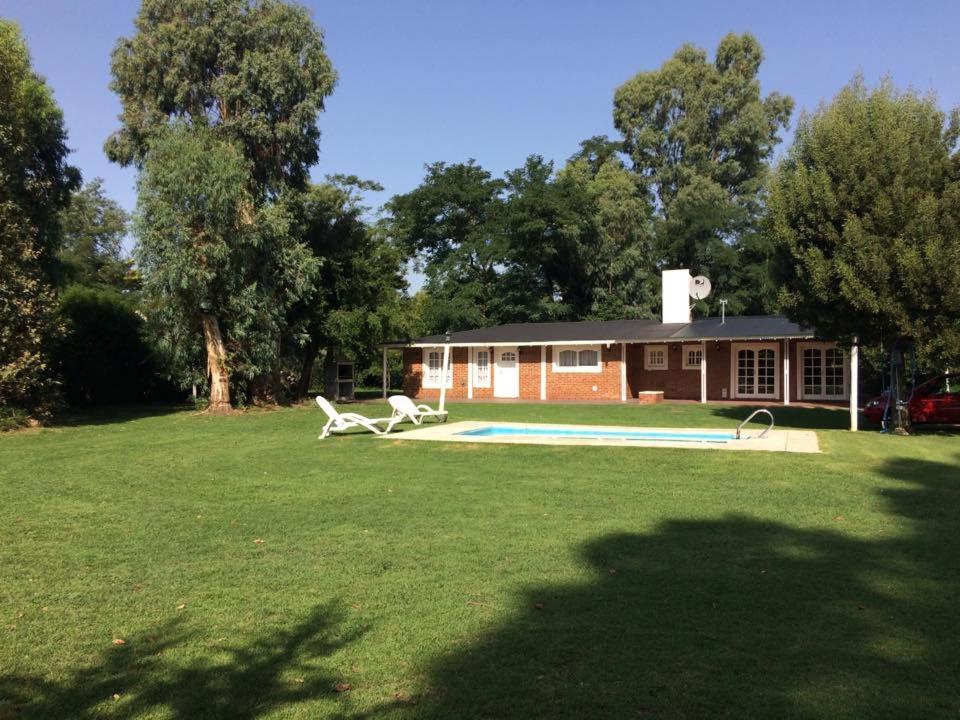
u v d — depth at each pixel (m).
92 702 3.75
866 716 3.45
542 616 4.83
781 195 15.11
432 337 34.72
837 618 4.71
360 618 4.87
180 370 25.52
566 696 3.70
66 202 25.89
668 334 28.64
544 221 41.53
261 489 9.66
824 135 14.63
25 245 19.41
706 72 54.59
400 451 13.04
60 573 5.95
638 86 54.53
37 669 4.15
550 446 13.34
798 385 28.23
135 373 30.88
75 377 27.81
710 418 20.45
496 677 3.94
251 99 25.09
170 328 23.56
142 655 4.34
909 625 4.58
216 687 3.90
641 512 7.92
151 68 24.78
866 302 13.65
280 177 26.95
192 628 4.75
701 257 44.44
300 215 28.03
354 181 30.27
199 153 21.95
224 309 23.72
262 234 23.91
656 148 54.62
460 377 33.47
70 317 27.33
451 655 4.25
